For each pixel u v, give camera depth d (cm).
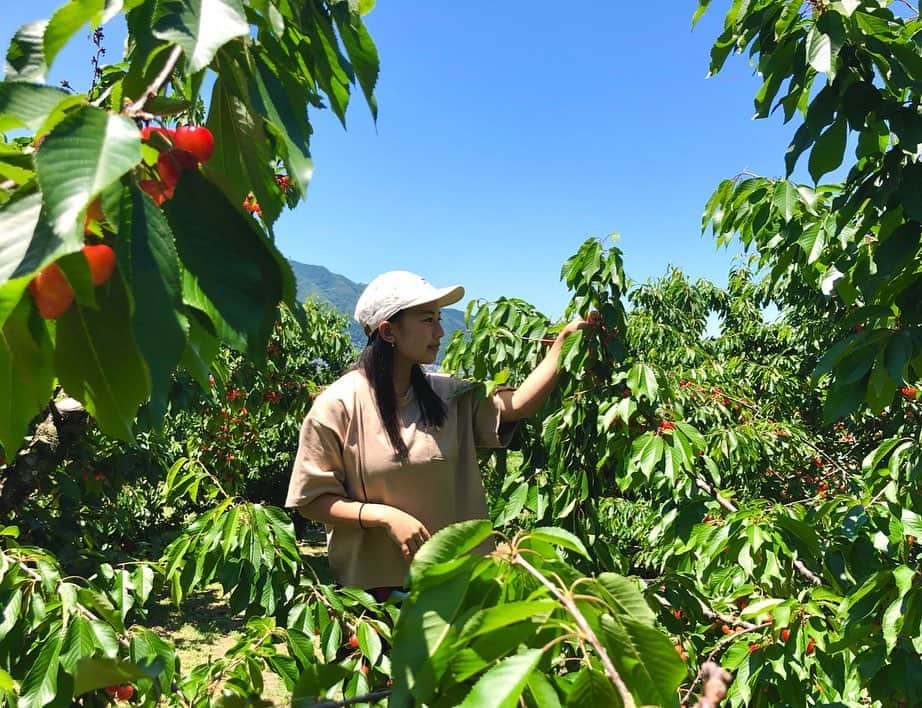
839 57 177
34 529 390
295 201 105
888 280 186
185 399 414
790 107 199
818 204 285
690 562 282
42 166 47
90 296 58
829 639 196
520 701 66
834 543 223
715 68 216
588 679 65
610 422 241
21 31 68
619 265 252
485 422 201
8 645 164
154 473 512
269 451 1133
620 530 532
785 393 693
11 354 66
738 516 224
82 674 70
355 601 173
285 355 684
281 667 168
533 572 71
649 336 753
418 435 179
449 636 67
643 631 64
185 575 218
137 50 65
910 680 171
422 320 179
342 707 79
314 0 82
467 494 190
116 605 207
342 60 84
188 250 59
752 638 215
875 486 232
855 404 178
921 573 176
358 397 179
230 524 205
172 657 160
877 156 190
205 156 67
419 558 72
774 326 929
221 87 75
